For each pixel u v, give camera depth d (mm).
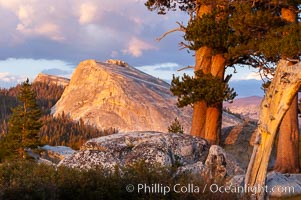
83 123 120750
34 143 45625
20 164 10195
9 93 196500
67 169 9984
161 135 17281
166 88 136750
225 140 28141
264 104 12055
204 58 24141
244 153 26297
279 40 16594
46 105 182375
